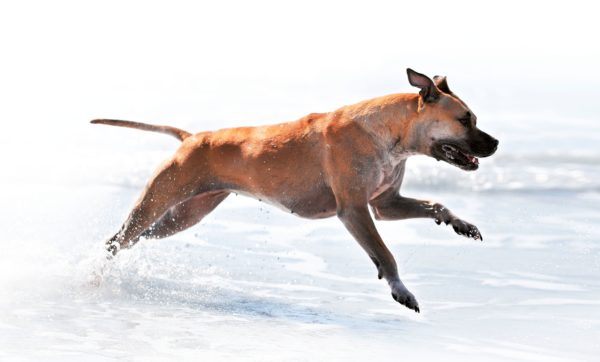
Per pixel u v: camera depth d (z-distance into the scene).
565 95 39.09
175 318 13.25
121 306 13.84
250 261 17.09
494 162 26.75
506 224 19.73
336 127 14.65
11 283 14.80
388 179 14.83
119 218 20.12
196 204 16.58
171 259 17.05
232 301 14.51
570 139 30.42
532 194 22.95
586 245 17.88
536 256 17.09
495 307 14.09
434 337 12.61
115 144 28.75
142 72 41.81
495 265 16.58
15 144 28.38
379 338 12.50
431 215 14.97
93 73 41.16
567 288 15.05
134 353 11.26
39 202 21.67
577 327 12.98
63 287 14.74
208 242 18.45
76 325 12.52
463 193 23.14
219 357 11.23
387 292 15.30
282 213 21.31
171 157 15.89
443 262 16.86
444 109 14.16
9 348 11.24
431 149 14.38
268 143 15.28
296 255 17.64
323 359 11.34
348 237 19.17
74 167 25.70
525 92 39.50
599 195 22.88
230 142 15.59
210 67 43.41
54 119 32.38
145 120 32.28
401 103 14.45
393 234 19.02
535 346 12.16
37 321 12.63
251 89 38.75
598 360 11.57
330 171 14.68
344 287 15.55
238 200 22.52
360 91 38.78
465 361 11.47
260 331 12.69
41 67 41.53
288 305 14.35
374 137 14.52
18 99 35.53
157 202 15.83
